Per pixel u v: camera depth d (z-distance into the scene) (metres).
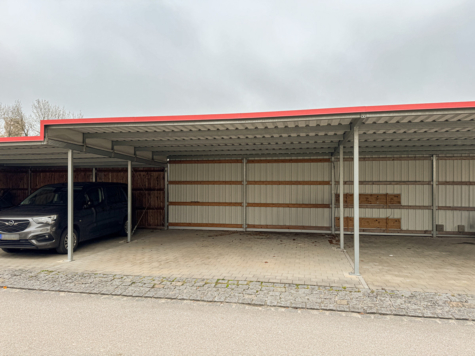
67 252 7.39
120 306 4.39
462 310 4.19
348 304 4.39
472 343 3.35
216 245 8.62
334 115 5.17
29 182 12.38
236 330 3.65
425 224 9.95
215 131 6.65
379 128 5.73
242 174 11.06
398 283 5.30
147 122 5.88
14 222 6.96
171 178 11.55
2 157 8.95
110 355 3.10
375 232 10.25
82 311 4.21
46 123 6.20
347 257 7.19
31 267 6.35
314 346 3.29
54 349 3.20
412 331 3.63
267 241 9.20
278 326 3.76
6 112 26.61
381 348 3.24
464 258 7.11
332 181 10.46
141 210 11.69
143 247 8.37
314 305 4.38
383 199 10.20
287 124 6.00
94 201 8.56
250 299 4.60
